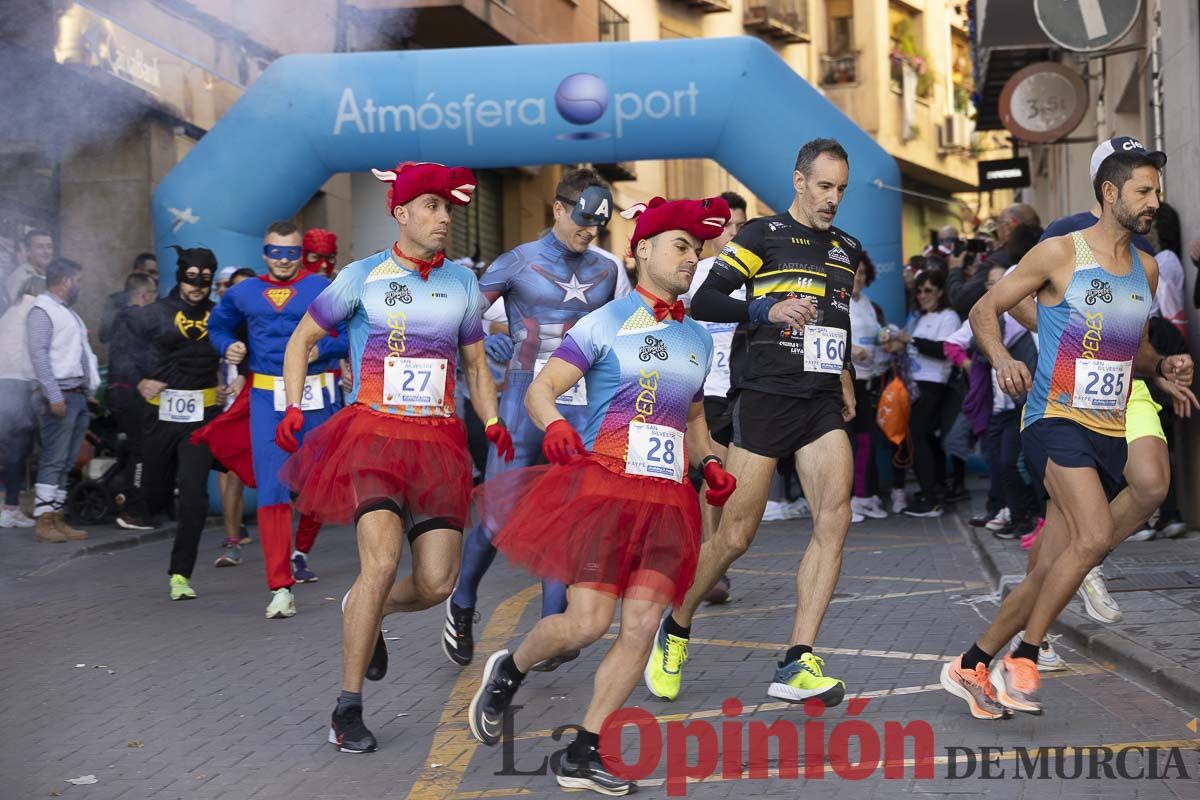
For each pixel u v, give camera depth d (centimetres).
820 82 3594
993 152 4038
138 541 1060
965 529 1037
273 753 493
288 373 509
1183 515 940
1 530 1079
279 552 748
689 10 3139
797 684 501
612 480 441
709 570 532
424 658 637
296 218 1775
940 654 607
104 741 514
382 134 1166
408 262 513
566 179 618
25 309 1039
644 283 455
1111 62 1395
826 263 536
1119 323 493
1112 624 621
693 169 3188
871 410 1116
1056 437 493
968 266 1195
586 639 436
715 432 548
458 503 506
